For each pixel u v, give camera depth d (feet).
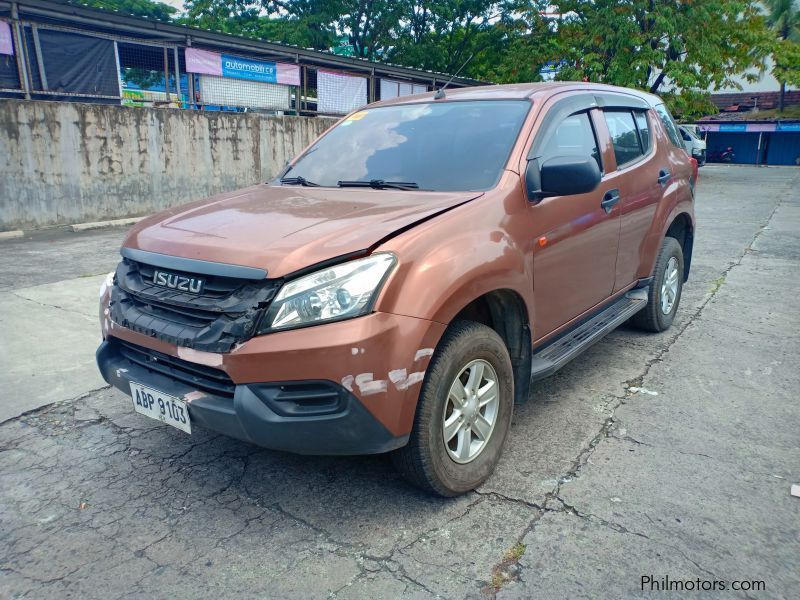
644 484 9.47
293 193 11.05
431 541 8.25
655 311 15.80
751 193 53.47
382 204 9.53
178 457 10.55
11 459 10.52
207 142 42.63
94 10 38.19
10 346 15.67
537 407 12.20
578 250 11.50
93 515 8.96
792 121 108.99
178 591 7.43
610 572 7.59
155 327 8.45
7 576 7.72
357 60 55.98
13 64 36.19
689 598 7.17
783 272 23.27
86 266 25.34
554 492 9.29
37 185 34.65
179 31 42.96
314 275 7.65
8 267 25.09
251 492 9.49
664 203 15.15
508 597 7.22
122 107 37.65
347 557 7.97
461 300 8.36
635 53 58.49
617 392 12.87
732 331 16.66
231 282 7.93
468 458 9.13
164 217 10.30
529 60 67.92
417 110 12.66
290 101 52.01
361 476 9.89
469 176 10.35
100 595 7.38
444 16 84.79
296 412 7.66
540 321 10.70
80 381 13.60
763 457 10.24
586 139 12.43
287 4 83.51
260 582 7.55
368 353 7.51
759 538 8.19
